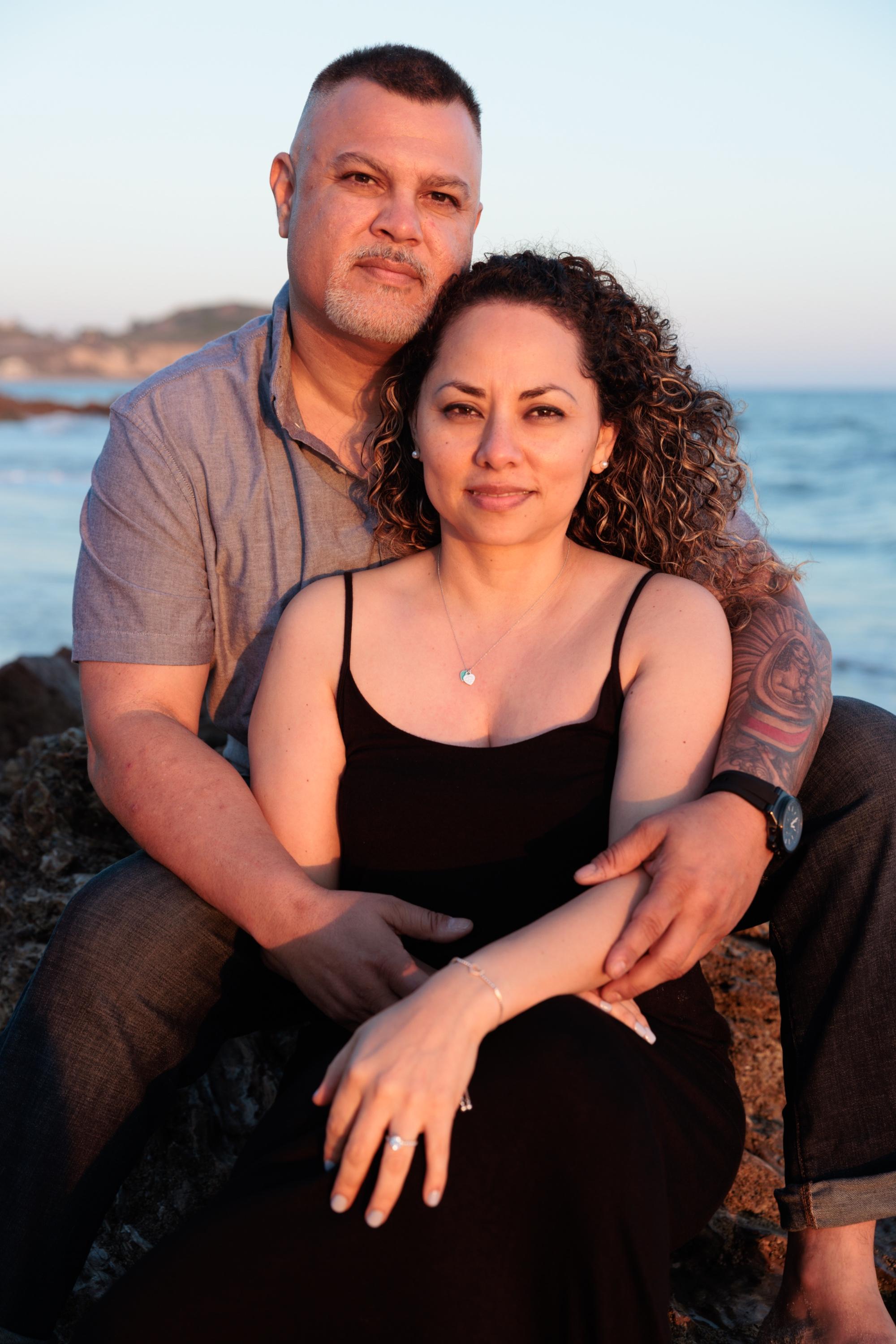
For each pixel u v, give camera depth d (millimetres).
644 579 2209
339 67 2557
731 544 2502
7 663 5117
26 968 2902
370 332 2459
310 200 2518
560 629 2180
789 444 39094
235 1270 1545
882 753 2121
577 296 2197
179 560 2510
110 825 3289
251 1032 2381
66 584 16328
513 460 2057
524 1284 1560
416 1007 1601
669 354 2424
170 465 2508
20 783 3740
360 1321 1553
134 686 2438
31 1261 1954
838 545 20125
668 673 2064
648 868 1839
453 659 2195
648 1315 1531
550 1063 1569
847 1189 1901
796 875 2115
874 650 12664
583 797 2018
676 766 1995
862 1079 1939
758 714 2096
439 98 2535
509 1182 1546
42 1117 1980
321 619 2266
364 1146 1529
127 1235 2383
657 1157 1589
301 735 2184
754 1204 2504
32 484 33125
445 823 2020
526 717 2111
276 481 2559
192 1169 2504
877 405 63062
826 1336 1884
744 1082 2867
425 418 2176
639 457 2412
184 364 2621
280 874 2016
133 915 2105
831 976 2031
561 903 1992
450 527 2232
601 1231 1521
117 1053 2039
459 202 2584
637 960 1774
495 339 2090
